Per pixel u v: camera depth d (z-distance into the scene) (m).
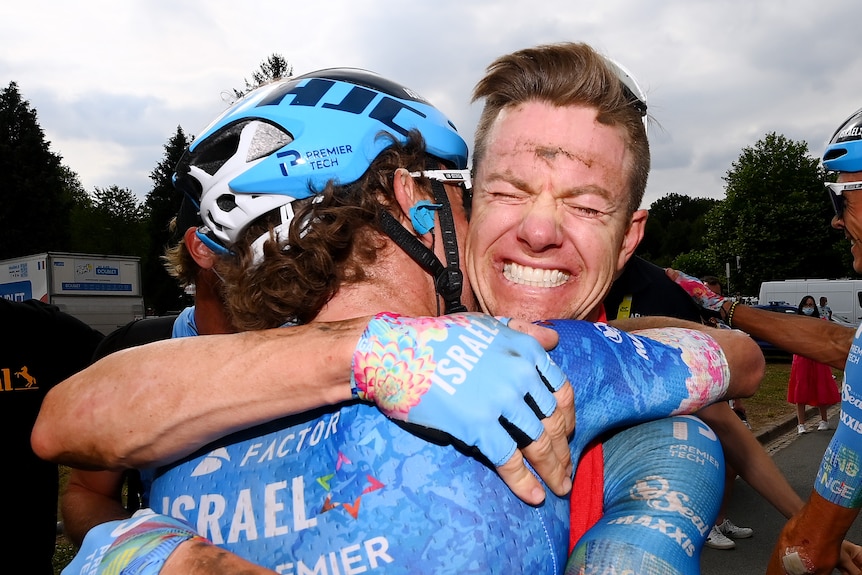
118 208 72.19
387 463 0.80
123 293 21.83
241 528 0.86
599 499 1.00
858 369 1.45
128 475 1.63
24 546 2.13
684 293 2.62
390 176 1.11
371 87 1.25
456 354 0.79
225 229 1.20
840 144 2.10
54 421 0.93
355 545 0.78
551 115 1.15
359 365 0.80
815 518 1.52
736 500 6.29
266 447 0.90
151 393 0.87
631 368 0.98
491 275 1.23
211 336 0.94
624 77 1.22
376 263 1.06
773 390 13.85
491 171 1.20
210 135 1.27
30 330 2.27
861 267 2.14
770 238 36.88
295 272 0.99
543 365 0.82
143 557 0.83
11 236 48.00
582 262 1.18
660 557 0.82
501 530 0.79
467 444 0.77
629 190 1.20
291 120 1.15
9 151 48.88
